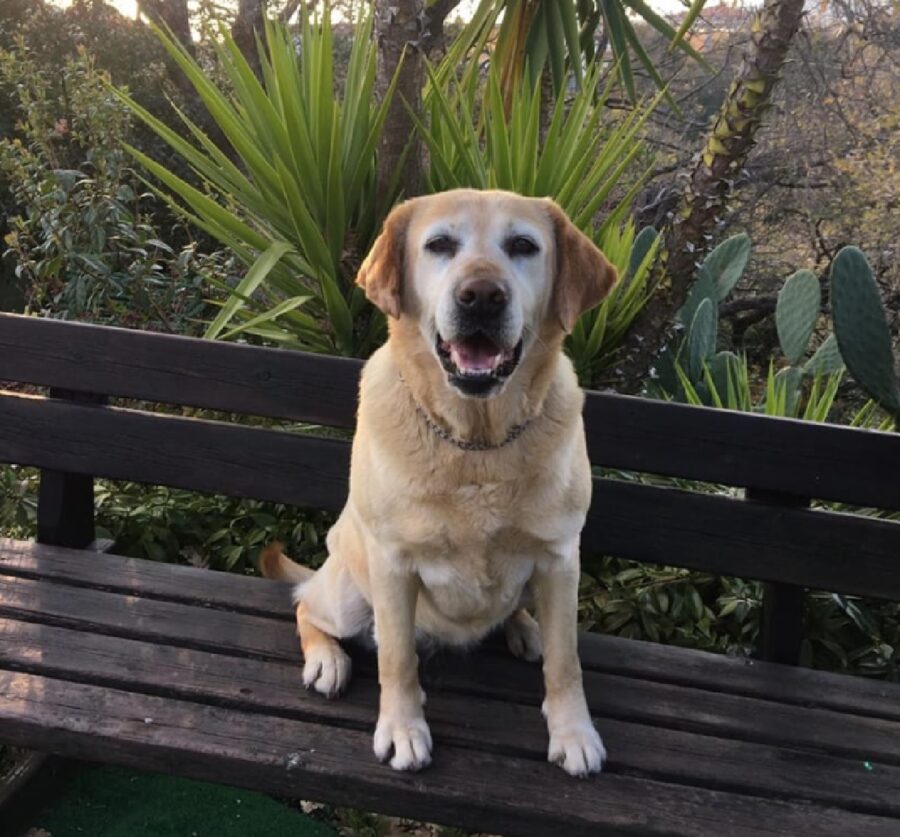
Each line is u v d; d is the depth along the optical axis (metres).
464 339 0.83
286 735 0.92
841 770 0.91
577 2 2.62
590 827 0.83
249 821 1.09
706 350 1.84
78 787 1.13
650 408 1.13
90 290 1.94
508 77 2.39
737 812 0.85
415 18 1.54
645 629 1.31
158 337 1.24
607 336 1.67
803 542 1.12
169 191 3.42
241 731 0.92
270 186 1.54
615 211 1.63
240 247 1.63
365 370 1.01
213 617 1.12
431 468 0.88
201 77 1.57
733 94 1.54
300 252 1.59
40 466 1.29
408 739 0.89
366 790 0.86
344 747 0.90
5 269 3.08
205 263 2.12
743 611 1.30
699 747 0.93
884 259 3.64
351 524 1.01
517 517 0.89
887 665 1.26
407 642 0.92
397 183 1.59
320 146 1.52
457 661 1.08
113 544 1.40
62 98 2.73
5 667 1.00
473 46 2.29
